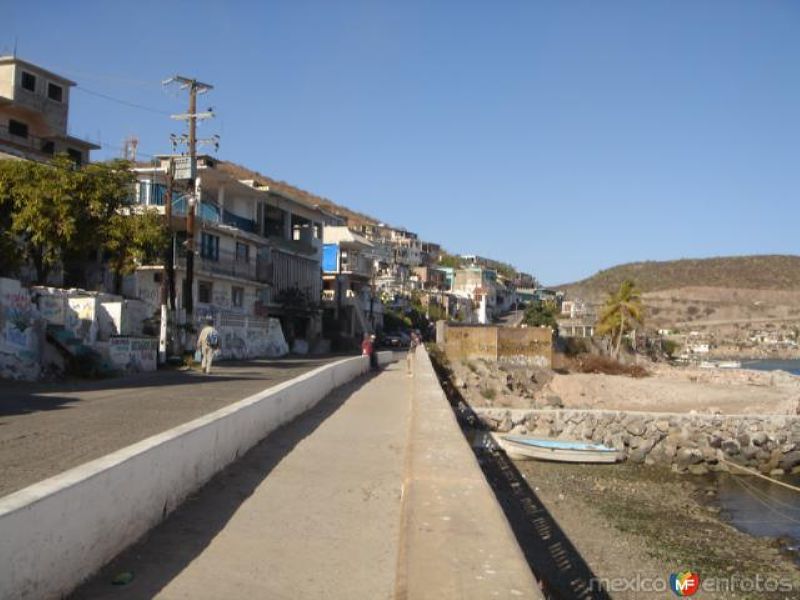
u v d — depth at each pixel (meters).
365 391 23.33
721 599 12.78
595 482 23.27
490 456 26.45
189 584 5.77
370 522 7.94
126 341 25.92
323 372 20.48
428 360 32.59
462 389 48.88
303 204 61.09
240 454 10.79
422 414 12.73
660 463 28.98
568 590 12.62
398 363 45.47
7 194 28.48
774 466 29.20
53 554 5.04
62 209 27.89
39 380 20.64
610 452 27.05
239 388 19.64
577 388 56.75
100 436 10.72
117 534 6.20
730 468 28.66
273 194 56.12
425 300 101.31
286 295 56.41
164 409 14.34
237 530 7.31
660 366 82.88
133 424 12.08
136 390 18.75
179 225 41.97
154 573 5.93
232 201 53.47
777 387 62.78
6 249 27.61
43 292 24.02
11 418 12.74
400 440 13.34
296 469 10.36
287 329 57.44
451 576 4.41
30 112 43.56
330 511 8.29
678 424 30.20
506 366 58.91
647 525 17.89
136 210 37.50
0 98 41.34
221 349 38.59
